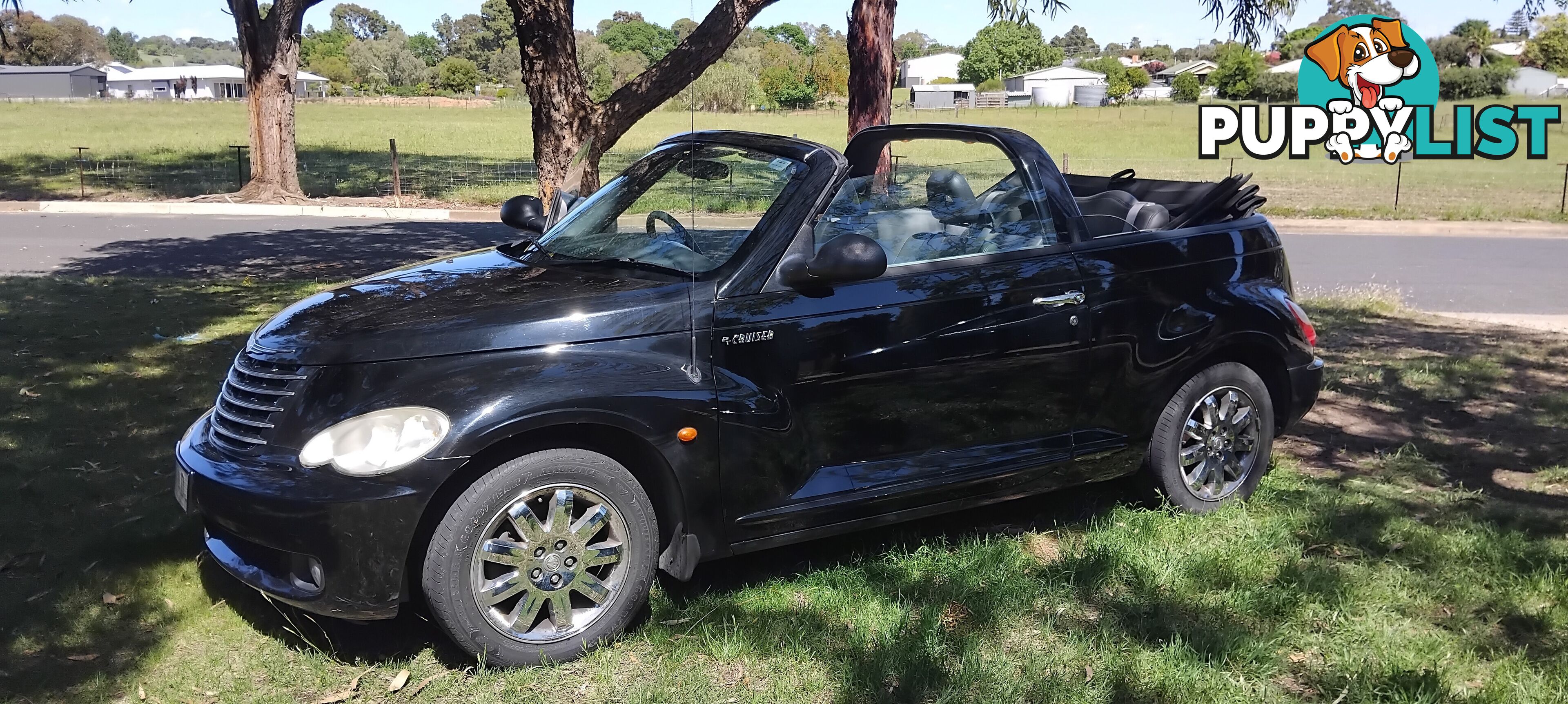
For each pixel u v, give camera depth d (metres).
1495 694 3.31
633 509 3.51
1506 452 5.89
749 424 3.68
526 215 5.33
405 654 3.56
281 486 3.20
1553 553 4.34
